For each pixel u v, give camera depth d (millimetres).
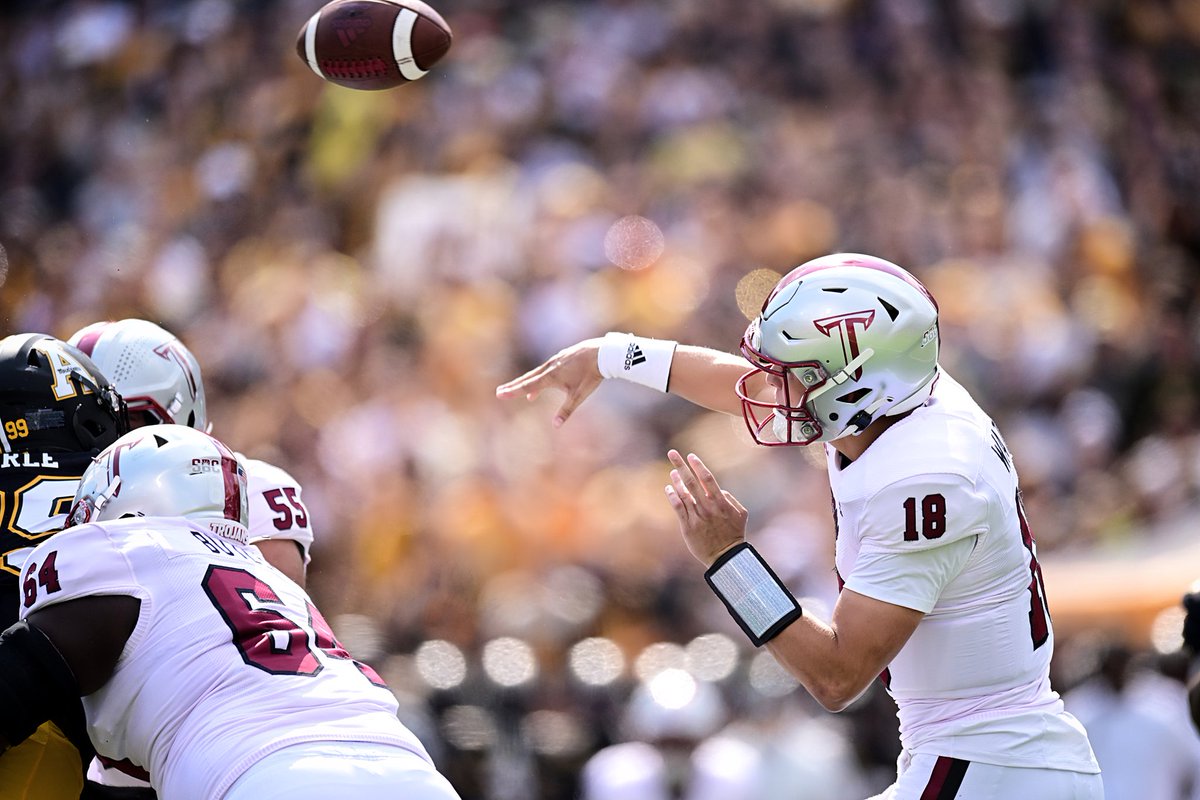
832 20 53656
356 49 14633
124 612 11305
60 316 44969
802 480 36375
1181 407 40062
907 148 49969
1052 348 40969
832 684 11938
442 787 11422
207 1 56469
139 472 12047
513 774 26578
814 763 24953
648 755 25703
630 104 51219
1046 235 45562
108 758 11656
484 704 27766
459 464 37875
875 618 11922
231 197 50344
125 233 49656
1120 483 36688
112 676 11359
